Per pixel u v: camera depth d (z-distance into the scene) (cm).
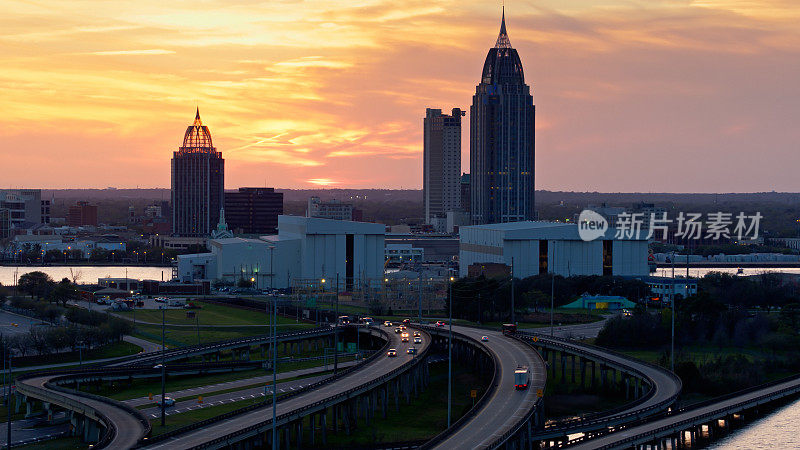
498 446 19875
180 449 19800
